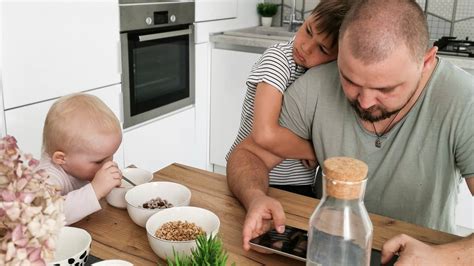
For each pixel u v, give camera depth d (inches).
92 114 48.4
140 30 94.6
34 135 76.4
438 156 47.5
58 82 78.2
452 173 47.9
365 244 28.6
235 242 38.0
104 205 43.8
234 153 52.4
